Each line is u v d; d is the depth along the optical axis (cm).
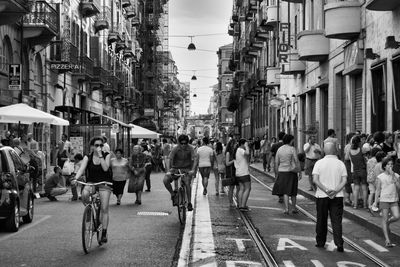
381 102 2000
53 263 907
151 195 2103
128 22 6347
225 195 2111
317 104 3017
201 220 1426
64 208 1670
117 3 5484
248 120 6925
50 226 1309
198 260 936
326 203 1068
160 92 9219
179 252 1005
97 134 3027
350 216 1473
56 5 2984
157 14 8594
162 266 891
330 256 993
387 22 1873
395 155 1348
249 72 6700
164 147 3612
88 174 1067
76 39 3738
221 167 2109
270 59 4778
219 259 948
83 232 970
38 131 2878
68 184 2225
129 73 6431
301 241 1136
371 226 1290
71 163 2222
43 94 3070
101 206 1069
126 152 4391
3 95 2434
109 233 1214
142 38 7612
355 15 2167
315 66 3062
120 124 3831
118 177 1767
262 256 980
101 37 4644
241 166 1631
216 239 1145
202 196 2070
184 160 1409
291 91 3891
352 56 2264
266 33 5003
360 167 1545
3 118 1942
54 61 3183
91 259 941
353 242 1142
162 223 1370
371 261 957
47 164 2889
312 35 2752
